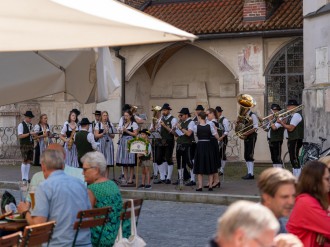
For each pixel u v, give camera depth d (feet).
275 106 67.72
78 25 20.43
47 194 23.47
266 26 78.18
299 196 20.20
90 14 20.02
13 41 20.77
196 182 67.05
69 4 20.18
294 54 79.36
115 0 23.47
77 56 29.78
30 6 19.94
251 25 78.89
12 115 92.48
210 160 59.41
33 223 23.45
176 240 40.29
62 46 21.04
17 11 20.01
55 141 88.22
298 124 63.93
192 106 90.22
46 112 93.20
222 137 68.23
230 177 71.10
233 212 11.56
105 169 27.02
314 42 68.80
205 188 61.98
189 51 89.97
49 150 24.26
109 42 20.98
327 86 66.59
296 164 64.18
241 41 81.10
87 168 26.71
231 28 79.61
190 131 63.26
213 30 80.33
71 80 30.35
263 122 69.41
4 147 92.02
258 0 79.41
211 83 89.15
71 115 64.69
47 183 23.66
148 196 59.31
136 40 20.94
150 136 66.54
